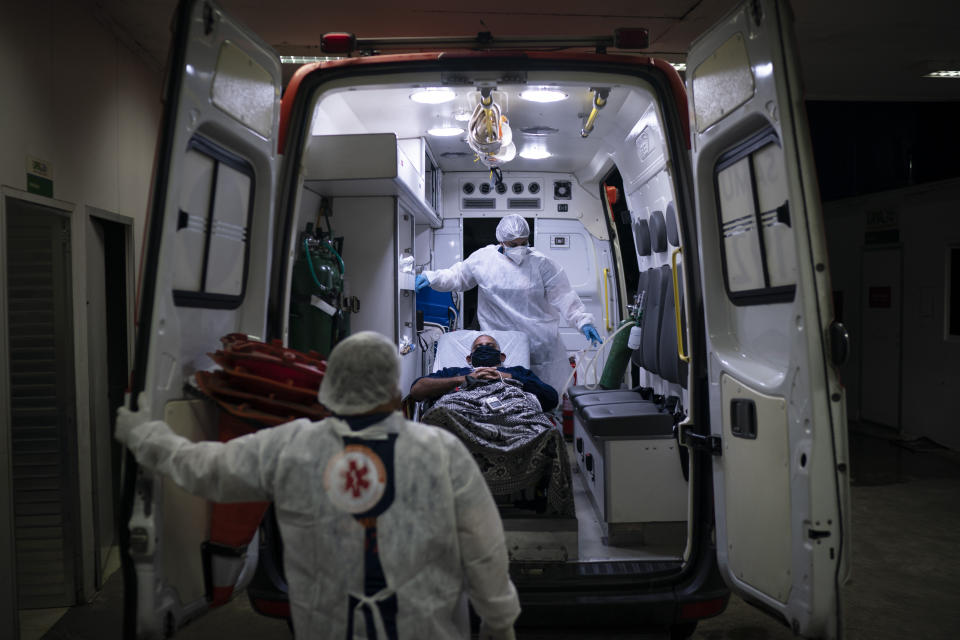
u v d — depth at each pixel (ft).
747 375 7.72
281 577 8.68
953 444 22.88
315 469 4.91
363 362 4.95
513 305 18.06
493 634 5.23
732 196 8.20
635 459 11.57
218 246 7.57
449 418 10.11
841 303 29.01
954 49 15.08
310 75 9.18
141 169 13.60
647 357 14.16
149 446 5.54
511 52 9.07
